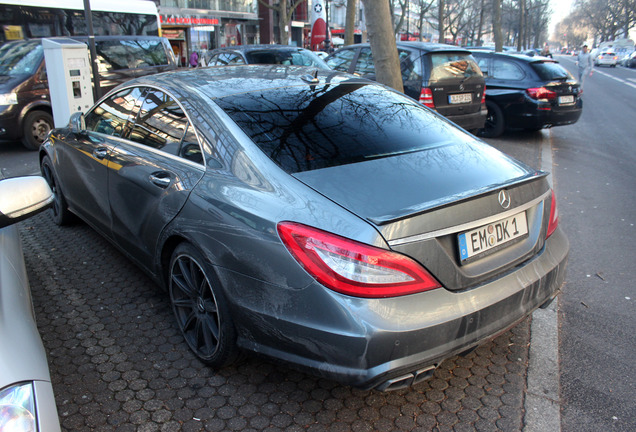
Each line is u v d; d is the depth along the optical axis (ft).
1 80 28.32
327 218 6.89
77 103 27.53
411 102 11.10
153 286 12.18
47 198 6.45
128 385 8.64
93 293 11.80
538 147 30.60
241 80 10.48
